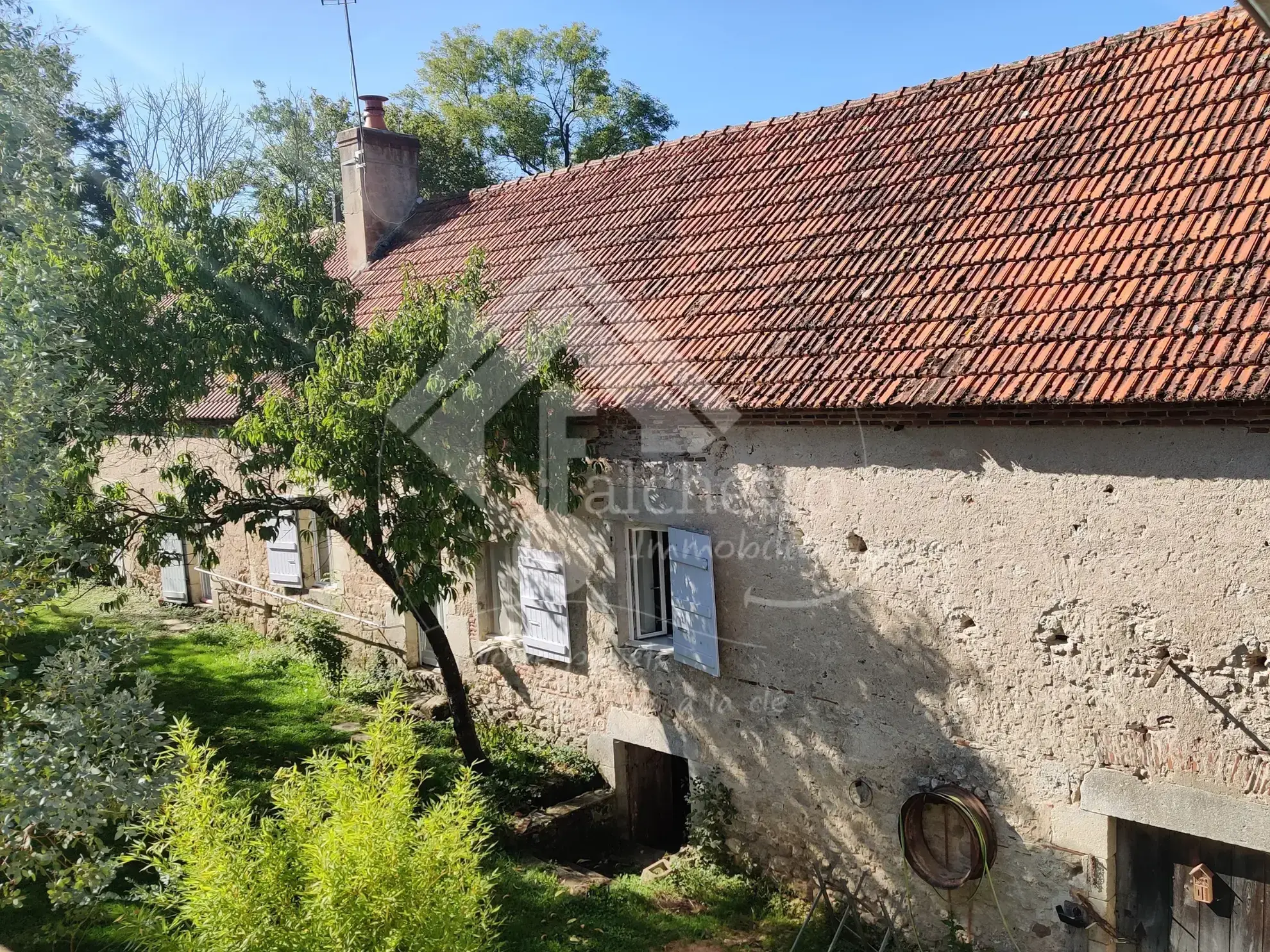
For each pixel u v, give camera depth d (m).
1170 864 6.00
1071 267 6.38
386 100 14.06
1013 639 6.30
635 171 11.10
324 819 5.16
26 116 6.87
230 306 8.25
